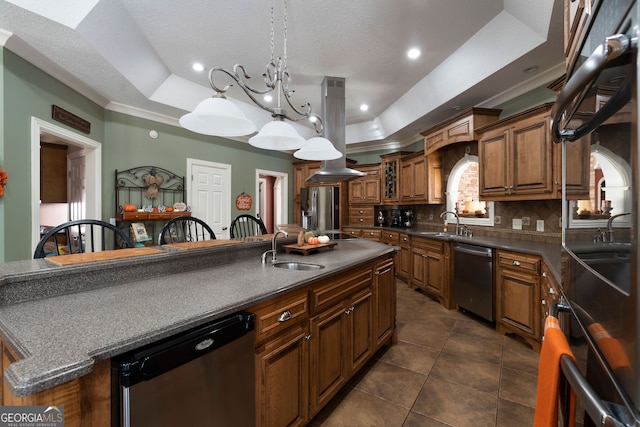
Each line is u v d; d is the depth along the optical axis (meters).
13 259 2.25
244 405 1.19
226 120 1.70
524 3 2.12
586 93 0.69
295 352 1.47
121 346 0.81
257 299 1.23
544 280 2.22
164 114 4.05
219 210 4.92
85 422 0.78
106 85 3.05
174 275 1.63
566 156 1.03
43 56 2.44
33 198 2.42
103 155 3.52
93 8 2.10
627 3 0.46
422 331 2.84
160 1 2.22
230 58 3.09
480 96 3.40
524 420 1.66
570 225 0.95
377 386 1.98
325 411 1.75
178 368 0.94
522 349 2.46
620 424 0.41
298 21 2.46
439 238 3.51
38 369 0.66
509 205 3.35
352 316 1.95
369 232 5.46
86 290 1.31
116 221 3.65
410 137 5.34
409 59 3.08
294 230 2.70
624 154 0.48
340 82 3.52
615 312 0.52
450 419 1.68
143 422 0.85
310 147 2.18
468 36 2.68
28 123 2.39
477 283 2.99
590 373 0.68
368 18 2.42
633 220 0.44
